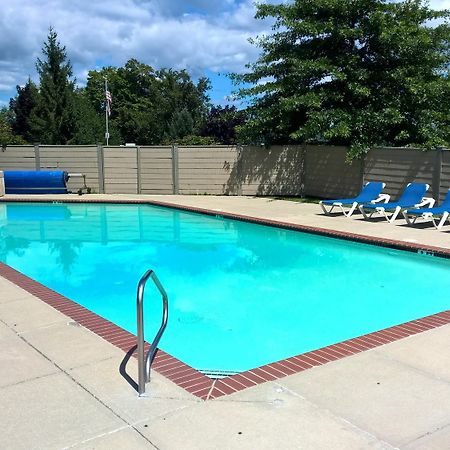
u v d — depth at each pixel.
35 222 13.70
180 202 16.28
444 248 8.59
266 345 5.30
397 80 15.36
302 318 6.13
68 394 3.46
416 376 3.72
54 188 18.42
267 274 8.24
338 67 15.73
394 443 2.82
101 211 15.55
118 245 10.78
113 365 3.96
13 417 3.15
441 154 12.47
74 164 19.00
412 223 11.47
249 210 14.27
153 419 3.11
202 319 6.12
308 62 15.41
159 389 3.53
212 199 17.14
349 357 4.09
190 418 3.12
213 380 3.69
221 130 38.22
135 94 60.72
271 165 17.88
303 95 16.06
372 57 16.38
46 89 37.03
